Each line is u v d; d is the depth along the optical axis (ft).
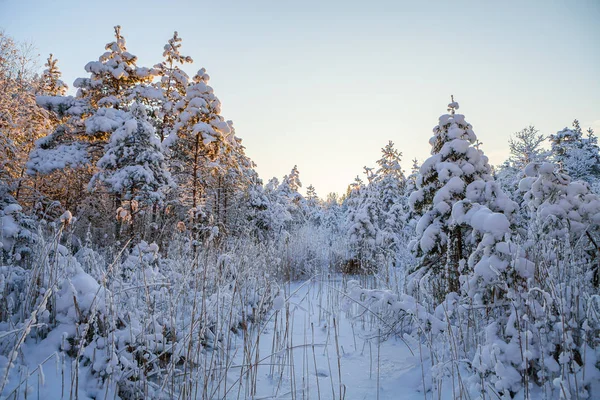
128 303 13.61
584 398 9.37
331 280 35.50
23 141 55.11
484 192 19.84
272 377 14.75
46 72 73.97
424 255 22.52
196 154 47.16
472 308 13.55
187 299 16.48
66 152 47.37
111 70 51.01
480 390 10.60
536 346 10.93
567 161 69.97
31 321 8.21
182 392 11.13
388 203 81.97
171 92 60.90
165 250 30.22
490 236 13.71
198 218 36.29
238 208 68.44
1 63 56.70
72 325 11.66
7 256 17.48
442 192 21.24
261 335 19.99
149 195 38.14
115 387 10.12
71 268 13.56
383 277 25.21
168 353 13.32
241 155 80.07
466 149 22.20
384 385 13.88
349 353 17.70
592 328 10.38
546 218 14.73
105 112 46.52
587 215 15.71
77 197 53.98
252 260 22.91
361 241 53.47
